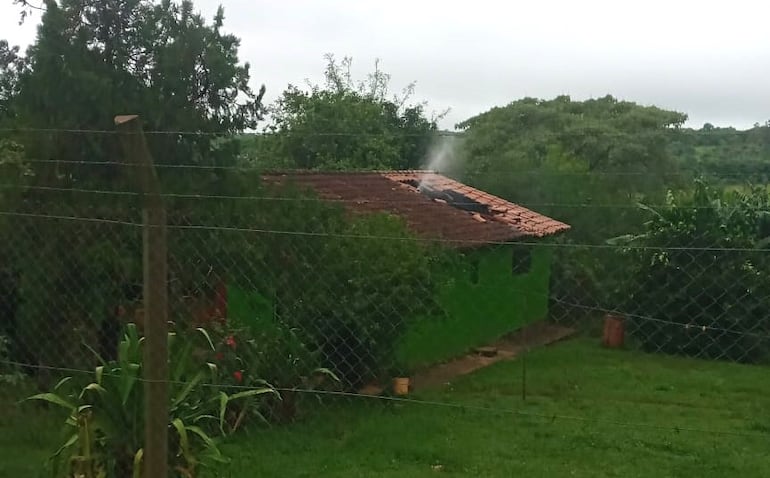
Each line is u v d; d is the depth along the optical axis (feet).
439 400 28.96
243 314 21.68
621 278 40.60
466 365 36.35
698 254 37.27
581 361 37.40
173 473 14.02
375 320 25.63
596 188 56.59
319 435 23.15
